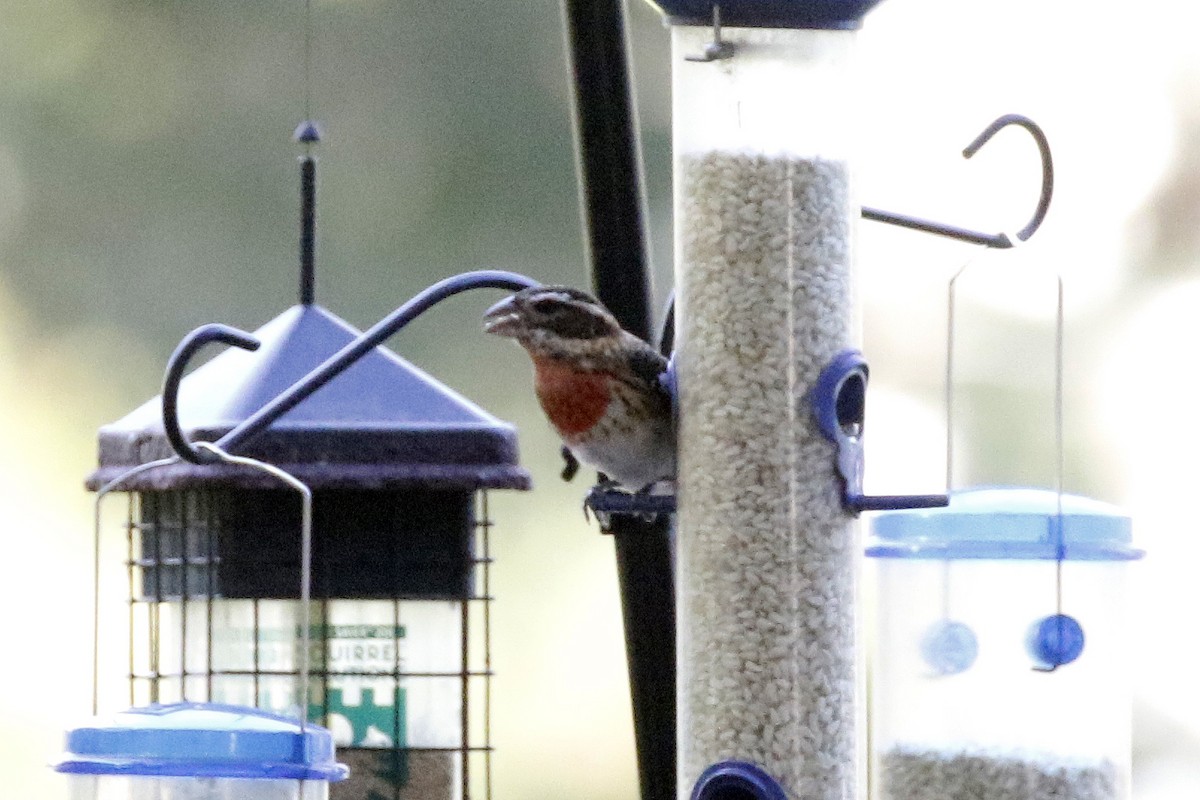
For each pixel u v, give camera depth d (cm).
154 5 1975
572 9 1123
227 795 955
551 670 1880
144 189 1962
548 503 1897
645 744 1125
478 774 1861
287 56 1967
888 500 1068
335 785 1213
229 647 1216
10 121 1961
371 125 1961
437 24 1972
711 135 1088
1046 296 1878
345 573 1208
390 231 1950
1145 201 1897
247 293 1955
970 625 1101
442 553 1211
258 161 1962
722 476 1079
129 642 1268
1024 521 1092
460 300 1933
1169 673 1850
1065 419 1878
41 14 1973
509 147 1961
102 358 1945
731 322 1082
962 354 1886
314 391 1054
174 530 1238
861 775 1082
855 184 1096
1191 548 1850
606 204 1125
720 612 1077
